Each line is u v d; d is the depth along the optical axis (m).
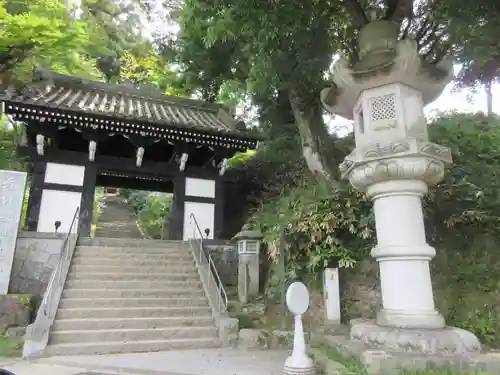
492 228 6.14
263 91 9.14
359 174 4.69
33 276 7.99
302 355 4.37
